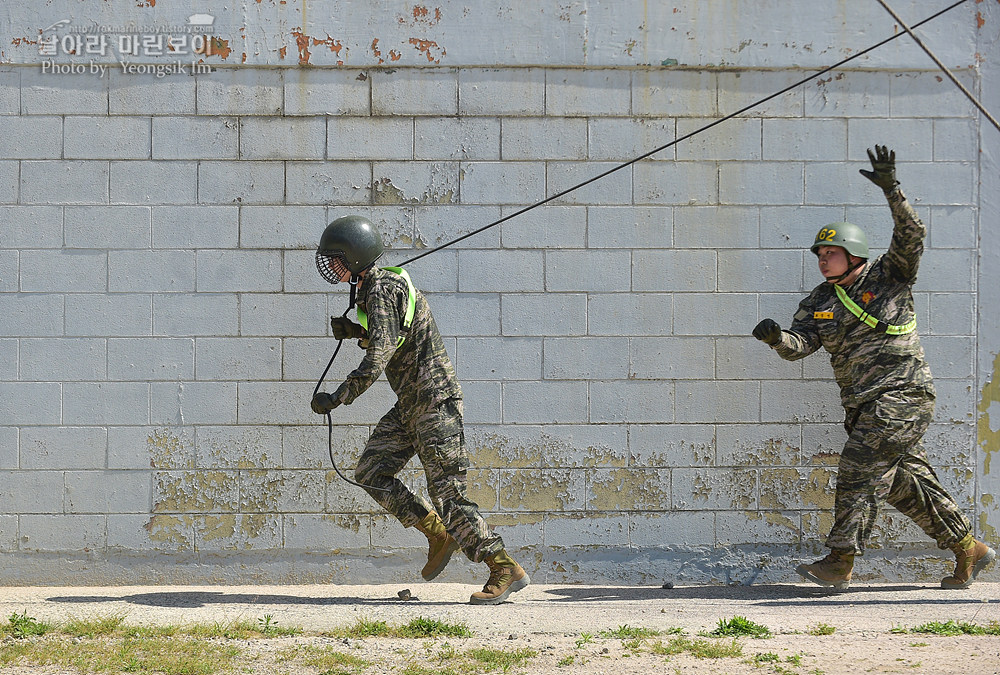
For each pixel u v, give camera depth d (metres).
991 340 15.11
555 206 15.02
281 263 14.89
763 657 10.84
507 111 14.98
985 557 14.24
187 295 14.85
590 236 15.02
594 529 14.95
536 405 14.97
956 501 15.02
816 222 15.11
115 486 14.77
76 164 14.81
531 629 12.17
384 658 10.91
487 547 13.51
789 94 15.09
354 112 14.95
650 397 15.02
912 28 15.13
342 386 12.98
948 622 12.24
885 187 13.00
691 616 12.87
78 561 14.73
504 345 14.98
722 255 15.06
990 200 15.16
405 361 13.42
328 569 14.86
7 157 14.77
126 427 14.77
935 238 15.12
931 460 15.06
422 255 14.87
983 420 15.07
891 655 10.97
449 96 14.98
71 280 14.80
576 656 10.94
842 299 13.81
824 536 15.02
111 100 14.84
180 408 14.81
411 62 14.95
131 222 14.82
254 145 14.90
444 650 11.17
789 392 15.06
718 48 15.05
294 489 14.84
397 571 14.89
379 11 14.94
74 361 14.77
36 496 14.73
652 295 15.04
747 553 15.02
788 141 15.09
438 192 14.98
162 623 12.34
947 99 15.16
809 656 10.94
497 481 14.90
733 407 15.05
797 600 13.87
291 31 14.90
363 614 12.95
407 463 14.80
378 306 13.05
